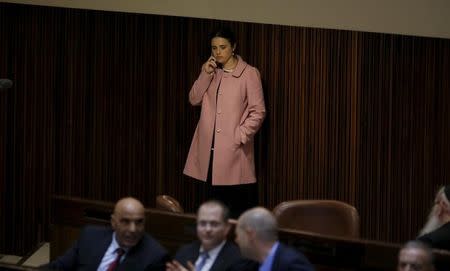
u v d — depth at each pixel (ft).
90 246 47.78
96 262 47.24
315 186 65.36
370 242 45.01
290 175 65.67
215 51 62.54
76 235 53.06
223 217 44.37
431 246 43.80
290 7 63.77
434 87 62.69
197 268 44.80
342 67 63.57
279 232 46.88
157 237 50.14
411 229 64.54
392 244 44.57
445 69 62.39
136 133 67.77
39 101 68.44
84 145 68.59
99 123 68.13
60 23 67.36
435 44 62.18
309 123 64.69
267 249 41.78
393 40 62.54
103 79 67.51
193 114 66.64
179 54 66.13
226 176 62.80
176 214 49.57
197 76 66.08
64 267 47.78
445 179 63.57
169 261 46.80
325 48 63.62
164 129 67.31
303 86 64.34
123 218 45.85
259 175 66.23
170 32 66.03
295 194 65.77
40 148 69.00
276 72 64.59
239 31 64.80
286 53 64.28
